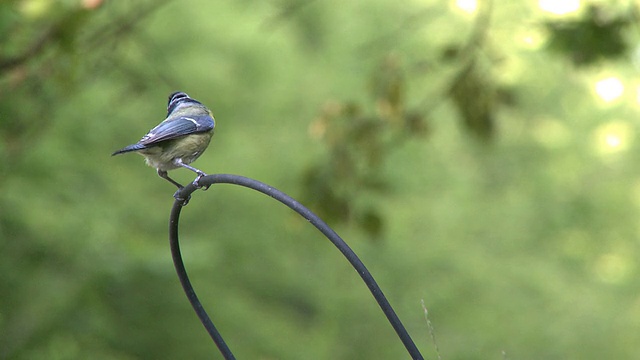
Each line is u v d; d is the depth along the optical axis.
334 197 10.25
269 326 15.74
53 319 12.23
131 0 10.75
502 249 22.42
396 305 20.59
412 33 18.80
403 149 20.52
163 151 6.41
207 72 18.88
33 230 12.49
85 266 12.52
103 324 12.45
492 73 10.64
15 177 12.50
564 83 19.80
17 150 11.00
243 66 20.25
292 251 19.81
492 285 20.97
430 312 20.44
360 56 16.94
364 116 10.27
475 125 10.30
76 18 8.48
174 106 6.77
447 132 22.05
